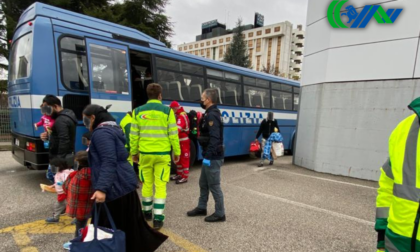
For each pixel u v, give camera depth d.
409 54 5.66
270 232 3.39
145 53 5.74
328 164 6.86
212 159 3.48
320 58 7.07
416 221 1.31
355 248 3.08
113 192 2.26
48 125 4.18
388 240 1.46
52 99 3.77
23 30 4.76
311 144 7.29
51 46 4.39
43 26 4.35
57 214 3.38
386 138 6.01
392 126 5.93
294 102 10.34
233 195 4.82
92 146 2.25
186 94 6.54
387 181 1.60
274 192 5.09
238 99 7.95
